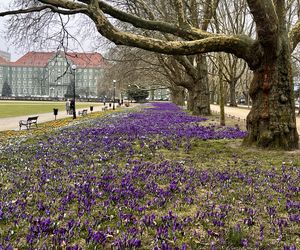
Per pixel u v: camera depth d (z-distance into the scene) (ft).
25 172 23.26
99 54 92.12
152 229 13.53
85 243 12.21
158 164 26.96
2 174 22.58
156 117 88.99
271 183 21.24
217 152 33.32
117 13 37.27
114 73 137.69
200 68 94.79
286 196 18.48
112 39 32.91
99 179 21.44
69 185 19.92
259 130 35.50
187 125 63.62
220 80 65.41
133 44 33.06
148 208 16.19
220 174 23.27
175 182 20.77
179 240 12.64
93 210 15.61
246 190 19.58
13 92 515.50
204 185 20.68
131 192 18.24
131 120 78.38
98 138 42.96
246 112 132.67
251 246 12.36
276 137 34.22
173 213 15.61
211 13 65.21
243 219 15.03
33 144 38.17
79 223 13.52
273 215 15.35
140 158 29.73
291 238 13.14
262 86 34.50
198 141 41.14
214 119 82.43
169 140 41.39
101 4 36.76
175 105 204.33
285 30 33.58
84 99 373.20
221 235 13.12
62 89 472.03
